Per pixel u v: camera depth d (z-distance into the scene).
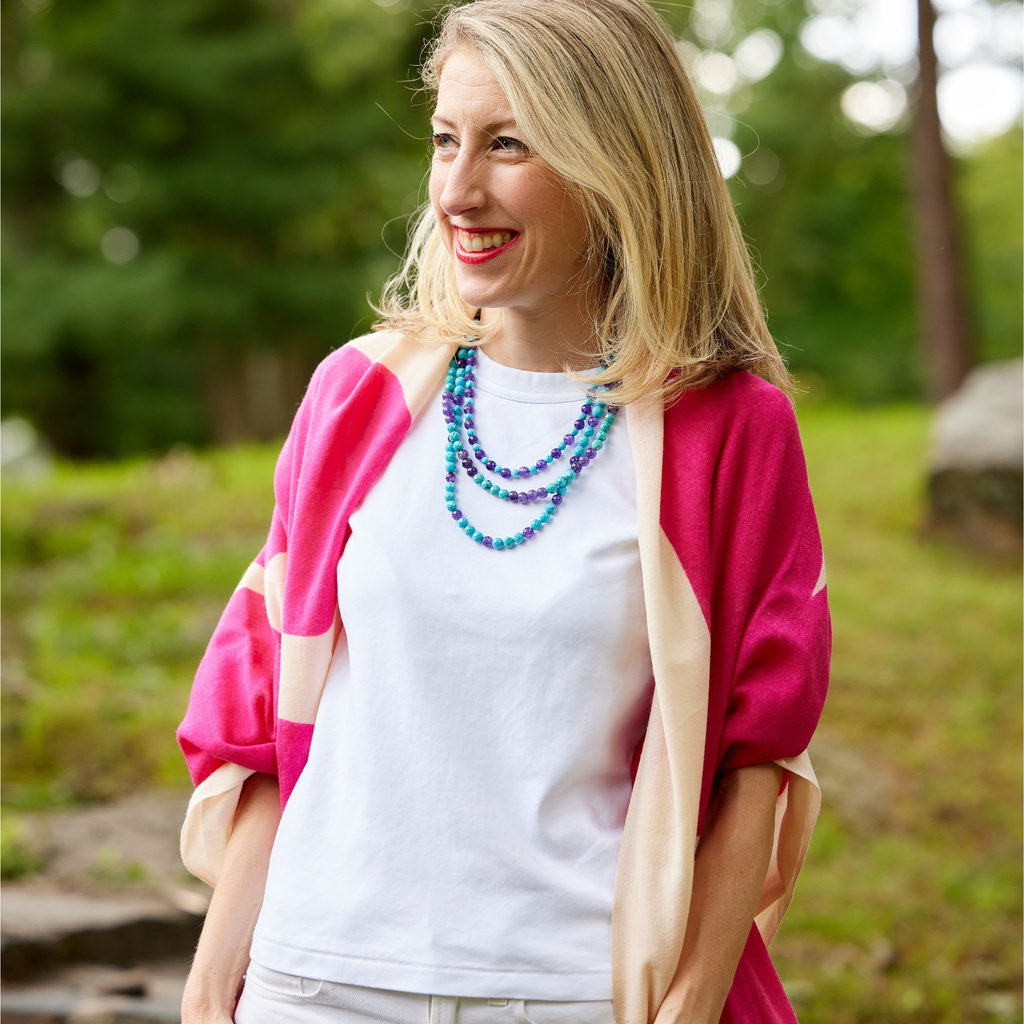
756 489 1.59
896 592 7.72
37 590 7.45
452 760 1.50
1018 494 8.27
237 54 18.17
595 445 1.59
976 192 27.52
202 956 1.63
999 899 4.70
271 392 21.94
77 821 4.64
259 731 1.68
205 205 18.67
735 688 1.56
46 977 3.54
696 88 1.62
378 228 19.59
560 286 1.62
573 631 1.50
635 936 1.48
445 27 1.61
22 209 19.17
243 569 7.80
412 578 1.54
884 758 5.86
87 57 18.05
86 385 20.50
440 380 1.67
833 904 4.61
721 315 1.62
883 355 25.42
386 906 1.49
